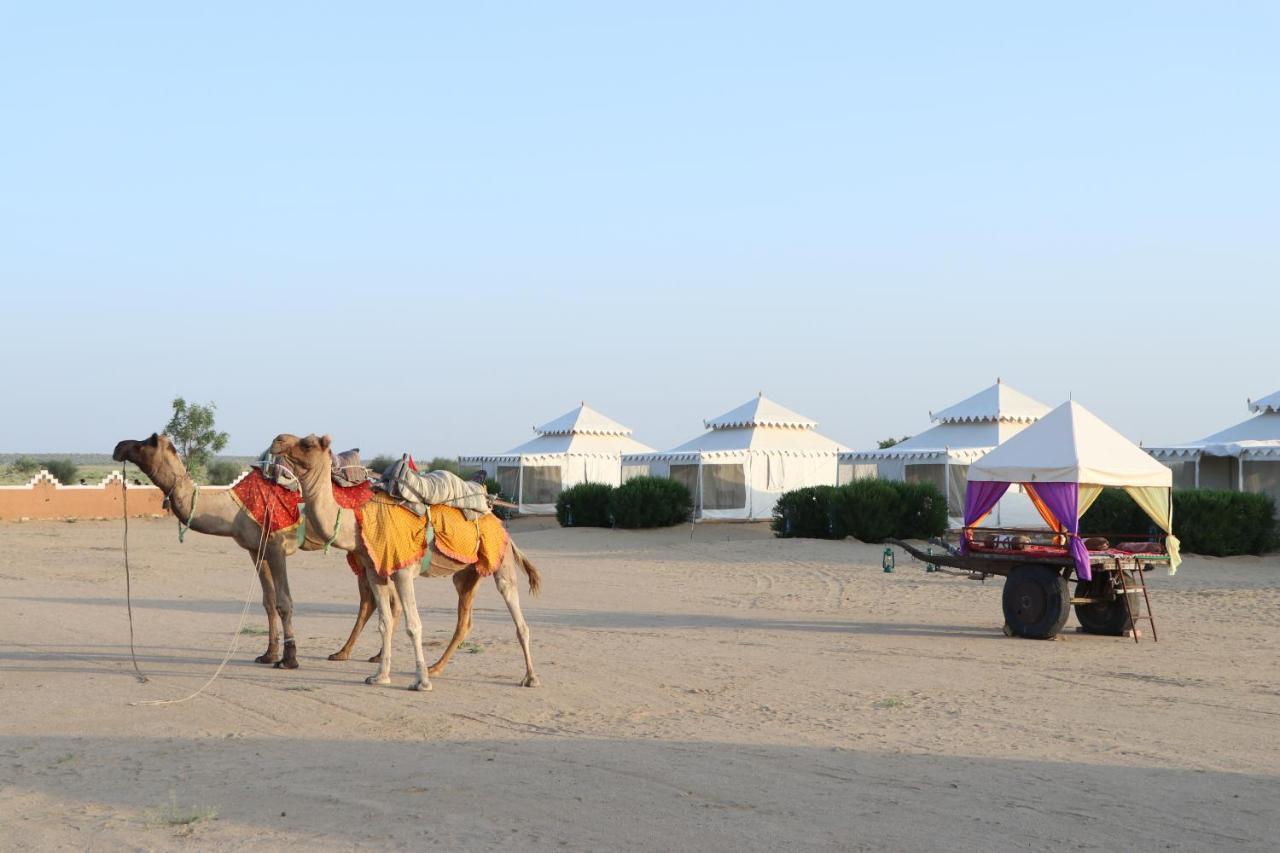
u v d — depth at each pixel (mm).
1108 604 17469
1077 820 7500
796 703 11594
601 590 23859
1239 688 12805
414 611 11938
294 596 22094
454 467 63000
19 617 18062
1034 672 13805
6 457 192750
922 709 11367
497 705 11195
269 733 9930
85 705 11008
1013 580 17094
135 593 22500
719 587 24547
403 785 8211
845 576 26594
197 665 13406
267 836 7070
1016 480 17875
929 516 34375
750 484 43688
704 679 12930
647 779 8398
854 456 42375
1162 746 9812
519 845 6891
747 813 7562
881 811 7641
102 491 47219
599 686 12328
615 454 51500
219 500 12789
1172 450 34625
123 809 7664
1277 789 8383
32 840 7016
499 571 12422
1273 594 22750
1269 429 37125
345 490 12094
